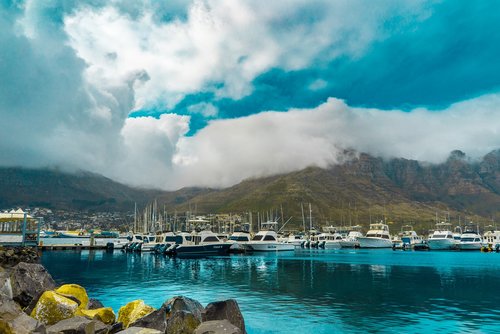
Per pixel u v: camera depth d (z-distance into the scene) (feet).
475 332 75.51
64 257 287.48
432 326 79.77
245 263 235.61
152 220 557.74
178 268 201.77
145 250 339.57
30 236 248.32
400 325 80.84
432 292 121.70
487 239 476.54
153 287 133.49
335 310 94.73
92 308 72.28
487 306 99.91
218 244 314.35
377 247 482.28
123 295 117.80
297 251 410.72
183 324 53.36
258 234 382.83
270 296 114.52
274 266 214.69
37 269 72.59
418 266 214.28
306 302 104.99
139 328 50.65
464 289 128.67
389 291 124.06
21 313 50.06
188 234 315.58
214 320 52.39
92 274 173.78
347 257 301.63
